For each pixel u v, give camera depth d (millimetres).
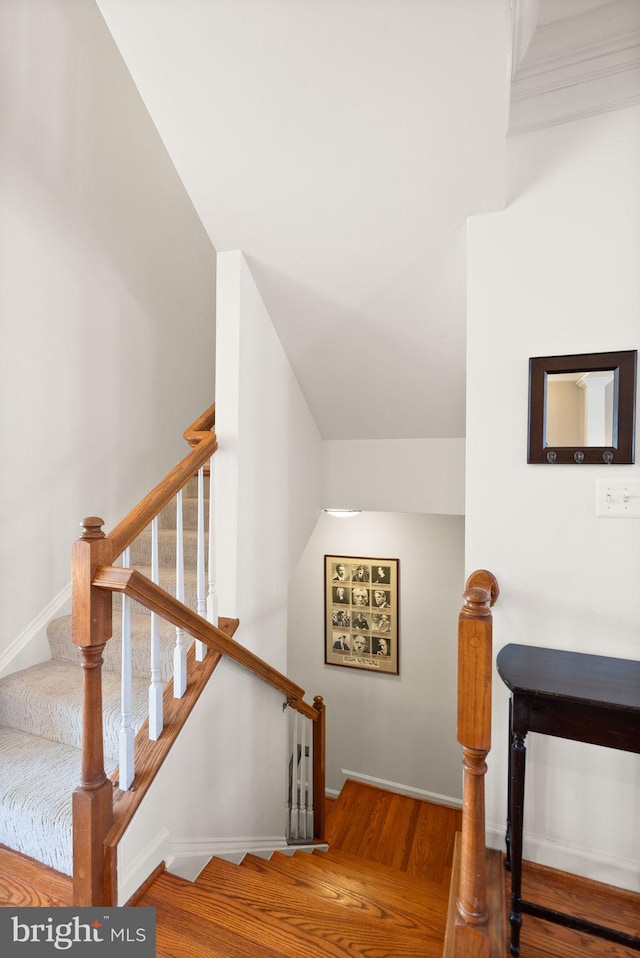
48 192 2195
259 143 1627
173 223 3080
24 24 2078
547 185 1587
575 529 1565
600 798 1523
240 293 2012
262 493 2256
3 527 2021
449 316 2061
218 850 1896
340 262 1956
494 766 1629
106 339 2551
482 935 1071
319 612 4387
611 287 1521
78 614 1303
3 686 1933
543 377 1578
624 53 1463
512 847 1241
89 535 1326
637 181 1492
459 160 1548
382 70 1377
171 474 1722
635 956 1236
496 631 1657
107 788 1341
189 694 1727
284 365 2463
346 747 4305
